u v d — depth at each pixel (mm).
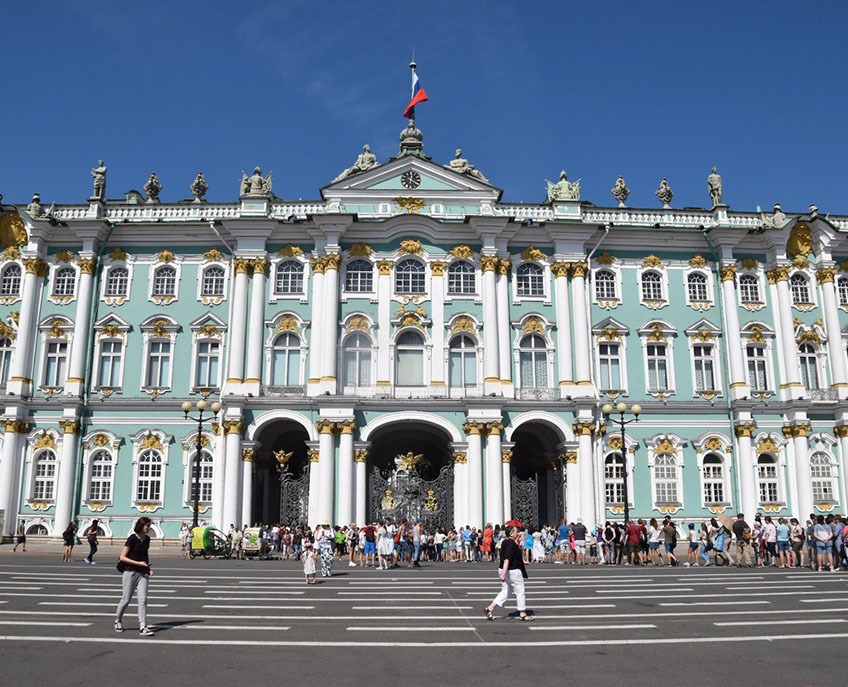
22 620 17828
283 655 14047
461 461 46562
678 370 50375
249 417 46906
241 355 48188
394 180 51375
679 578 29062
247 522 45406
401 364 49281
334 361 47719
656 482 48688
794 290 51875
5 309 49844
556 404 47812
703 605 21062
